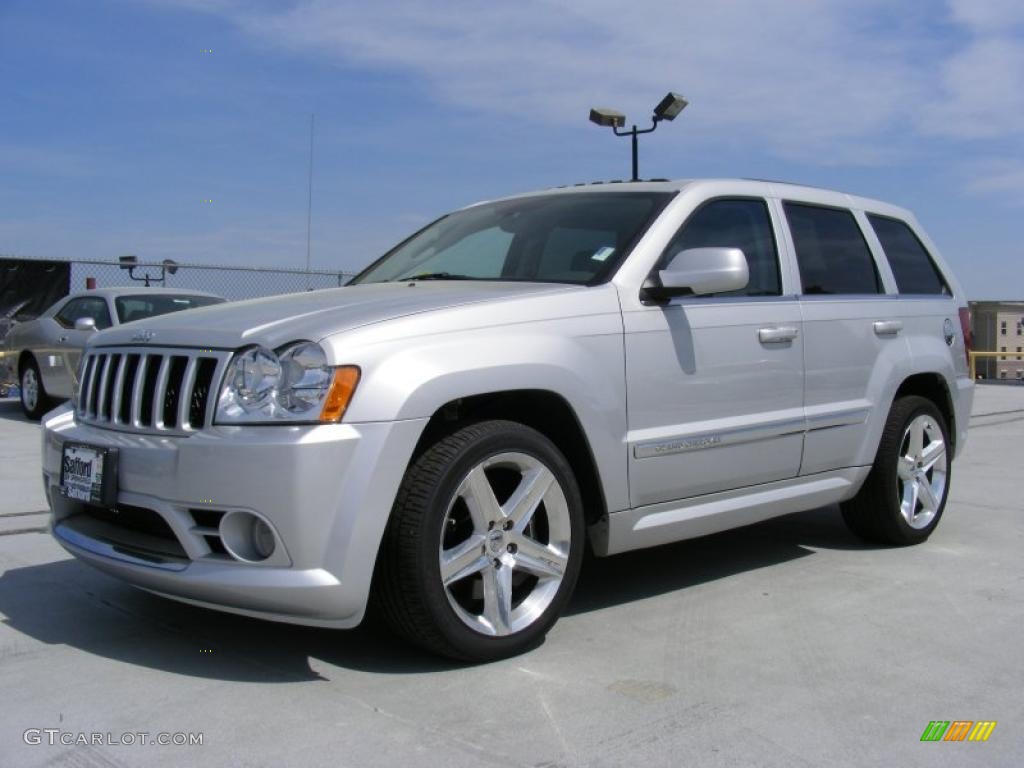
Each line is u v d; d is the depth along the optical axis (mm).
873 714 3018
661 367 3906
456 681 3234
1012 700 3141
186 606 4004
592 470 3727
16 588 4230
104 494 3346
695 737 2834
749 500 4336
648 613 4023
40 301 12492
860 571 4707
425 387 3178
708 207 4359
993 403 14398
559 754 2713
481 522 3361
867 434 4887
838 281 4914
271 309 3555
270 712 2973
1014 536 5473
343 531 3043
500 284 3953
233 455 3043
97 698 3074
